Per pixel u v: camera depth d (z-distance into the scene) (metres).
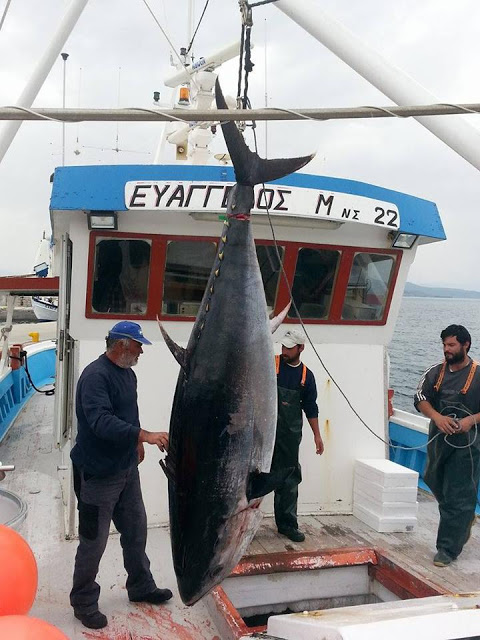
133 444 3.52
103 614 3.56
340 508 5.34
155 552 4.43
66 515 4.78
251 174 2.60
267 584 4.08
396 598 4.04
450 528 4.31
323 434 5.32
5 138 4.17
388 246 5.20
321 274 5.20
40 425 8.39
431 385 4.54
